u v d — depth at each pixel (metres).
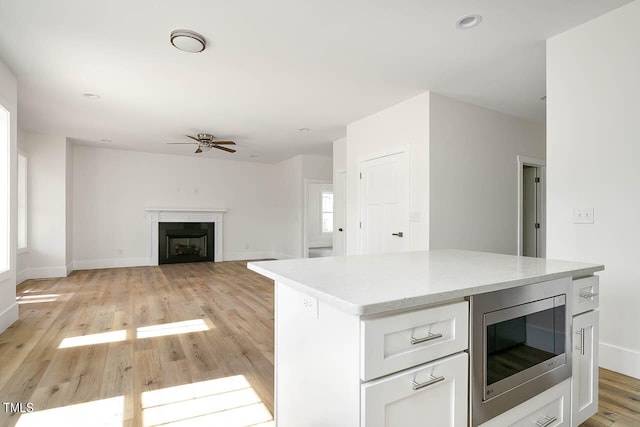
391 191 4.18
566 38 2.51
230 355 2.62
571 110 2.49
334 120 4.76
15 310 3.35
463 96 3.80
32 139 5.45
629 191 2.21
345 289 1.08
